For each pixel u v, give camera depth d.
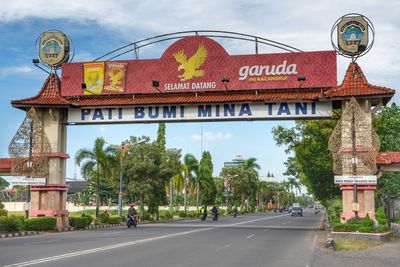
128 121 31.97
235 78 30.97
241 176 105.69
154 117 31.64
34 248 18.42
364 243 21.62
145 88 31.89
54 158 31.97
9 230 27.62
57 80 33.19
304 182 63.81
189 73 31.42
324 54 30.25
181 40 31.78
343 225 24.55
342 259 16.05
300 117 30.20
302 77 29.88
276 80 30.55
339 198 50.25
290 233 29.88
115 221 44.28
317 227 38.44
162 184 55.69
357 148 27.56
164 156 56.88
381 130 41.84
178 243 21.17
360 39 29.41
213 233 28.91
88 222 36.31
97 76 32.50
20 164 31.55
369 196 27.31
